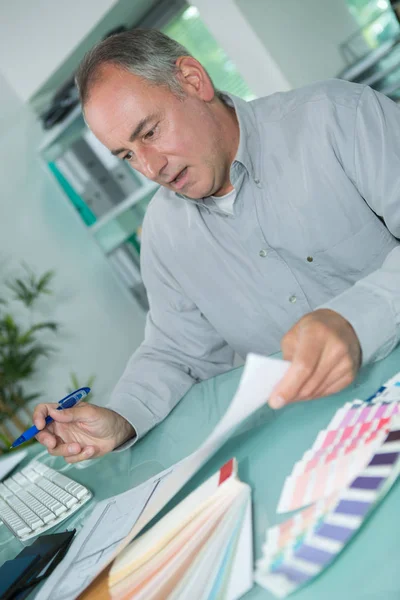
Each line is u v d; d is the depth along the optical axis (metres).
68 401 0.98
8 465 1.35
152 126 0.96
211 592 0.46
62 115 2.88
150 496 0.72
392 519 0.44
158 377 1.14
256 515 0.54
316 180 1.07
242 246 1.16
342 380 0.62
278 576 0.43
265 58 2.19
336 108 1.03
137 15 2.62
